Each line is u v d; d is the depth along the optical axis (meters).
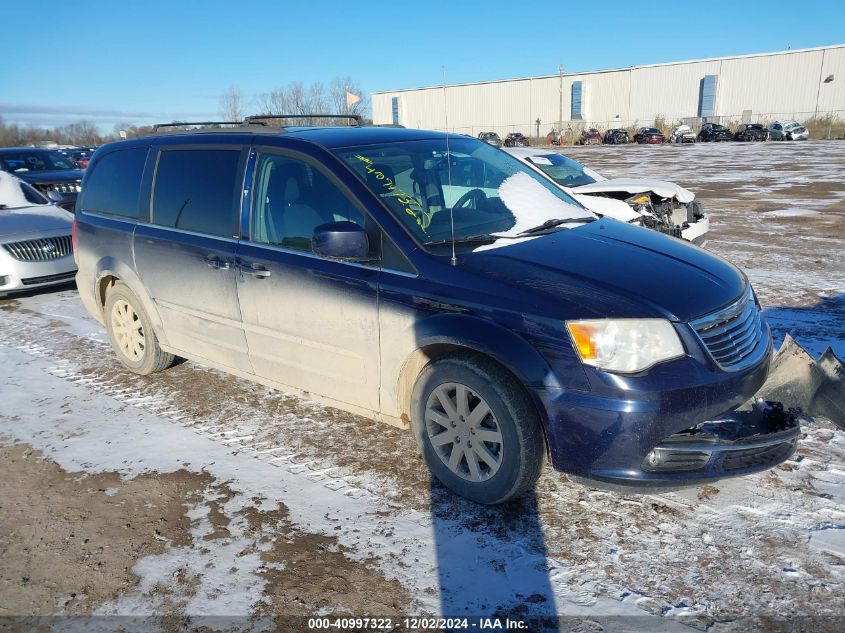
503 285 3.05
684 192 8.77
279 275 3.79
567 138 59.50
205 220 4.28
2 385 5.20
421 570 2.85
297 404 4.59
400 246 3.35
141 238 4.70
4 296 8.23
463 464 3.33
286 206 3.85
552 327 2.87
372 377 3.53
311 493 3.48
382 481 3.56
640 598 2.63
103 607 2.72
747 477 3.43
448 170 3.92
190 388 4.96
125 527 3.25
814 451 3.66
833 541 2.90
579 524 3.10
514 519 3.17
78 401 4.82
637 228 4.05
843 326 5.75
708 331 2.95
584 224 3.93
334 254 3.32
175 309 4.57
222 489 3.55
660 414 2.79
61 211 8.85
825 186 16.84
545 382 2.88
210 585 2.82
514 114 66.62
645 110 60.50
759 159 27.77
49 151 15.56
